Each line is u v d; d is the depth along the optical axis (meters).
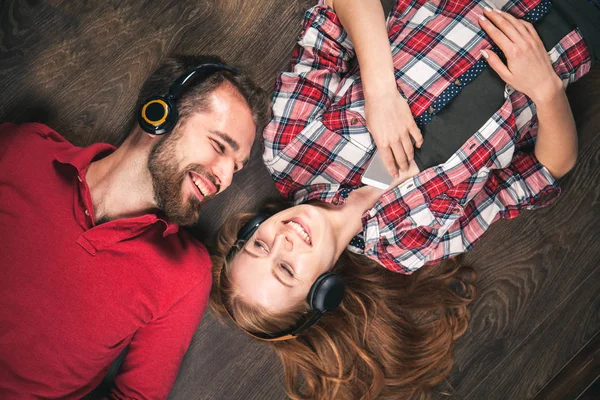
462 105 1.28
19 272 1.21
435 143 1.30
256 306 1.29
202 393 1.64
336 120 1.32
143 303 1.29
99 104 1.53
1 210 1.22
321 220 1.25
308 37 1.33
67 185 1.24
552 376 1.66
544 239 1.65
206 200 1.27
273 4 1.56
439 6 1.31
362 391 1.58
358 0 1.26
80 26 1.51
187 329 1.37
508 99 1.28
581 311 1.66
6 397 1.25
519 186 1.38
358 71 1.37
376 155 1.30
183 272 1.31
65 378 1.29
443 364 1.60
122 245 1.25
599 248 1.65
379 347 1.59
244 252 1.28
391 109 1.22
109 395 1.38
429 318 1.66
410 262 1.43
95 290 1.25
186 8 1.53
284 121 1.34
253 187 1.61
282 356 1.53
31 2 1.48
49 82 1.51
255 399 1.64
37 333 1.23
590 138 1.60
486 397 1.67
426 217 1.37
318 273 1.26
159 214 1.28
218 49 1.55
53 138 1.32
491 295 1.67
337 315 1.53
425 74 1.28
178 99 1.16
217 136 1.17
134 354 1.36
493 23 1.28
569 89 1.58
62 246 1.22
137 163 1.20
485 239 1.66
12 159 1.25
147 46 1.53
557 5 1.26
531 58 1.21
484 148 1.31
